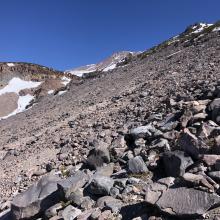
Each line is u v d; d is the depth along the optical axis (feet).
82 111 131.03
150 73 173.58
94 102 146.20
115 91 156.25
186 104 57.31
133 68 245.65
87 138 71.92
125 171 44.50
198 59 146.10
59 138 85.40
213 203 29.63
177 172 37.11
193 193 31.27
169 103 66.95
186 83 92.63
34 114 218.38
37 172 61.36
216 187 31.45
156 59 258.98
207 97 57.77
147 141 51.60
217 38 202.69
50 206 42.22
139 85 140.87
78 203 39.50
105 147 51.24
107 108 110.42
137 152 48.37
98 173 45.68
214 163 35.14
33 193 44.37
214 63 115.34
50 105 233.55
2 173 72.90
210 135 41.50
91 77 342.44
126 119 77.51
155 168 41.96
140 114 75.41
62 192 41.14
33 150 84.69
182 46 266.36
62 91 339.77
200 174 34.04
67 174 53.47
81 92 223.51
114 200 37.55
